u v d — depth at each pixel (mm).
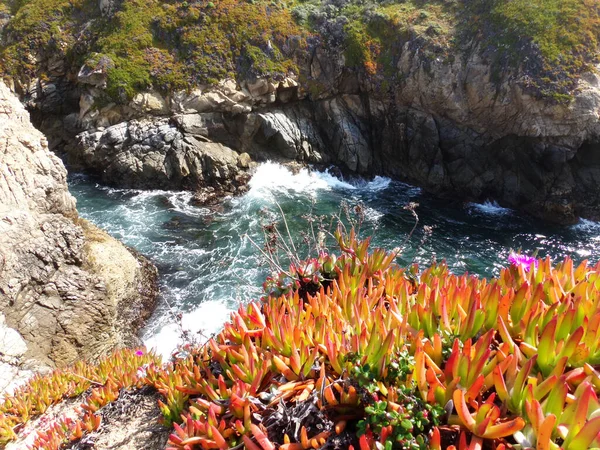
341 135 20484
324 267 4422
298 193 18125
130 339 9820
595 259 13656
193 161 18109
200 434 2684
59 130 21234
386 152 20469
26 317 8531
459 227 15609
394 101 19828
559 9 17656
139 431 3852
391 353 2664
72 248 9781
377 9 21844
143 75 19609
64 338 8734
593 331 2529
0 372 7398
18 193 10031
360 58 20406
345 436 2508
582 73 16250
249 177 18828
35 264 9047
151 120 19125
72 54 21625
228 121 19703
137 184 18000
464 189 18406
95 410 4559
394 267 4340
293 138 20078
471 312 2795
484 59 17844
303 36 21219
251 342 3096
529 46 17078
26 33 22359
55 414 5539
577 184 16453
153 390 4418
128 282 10641
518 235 15141
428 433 2350
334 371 2891
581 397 1996
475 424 2195
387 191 19031
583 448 1929
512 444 2230
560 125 15992
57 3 23562
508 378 2416
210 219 15656
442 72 18469
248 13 21438
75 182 18547
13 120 10836
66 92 21641
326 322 3186
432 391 2418
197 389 3217
